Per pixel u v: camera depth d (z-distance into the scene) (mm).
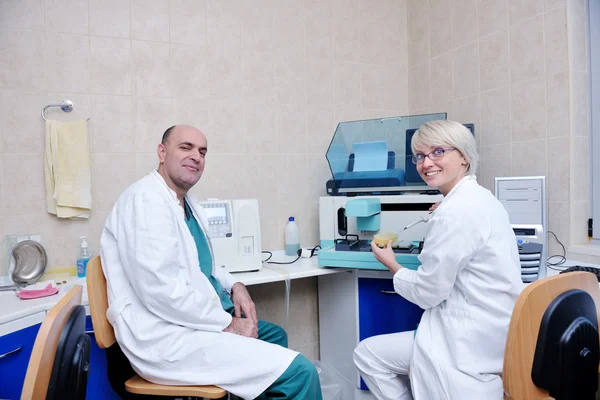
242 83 2291
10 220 1842
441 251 1265
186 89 2162
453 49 2432
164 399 1341
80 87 1950
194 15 2172
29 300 1517
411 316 1938
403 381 1572
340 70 2561
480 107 2279
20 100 1848
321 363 2127
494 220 1269
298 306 2480
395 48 2736
